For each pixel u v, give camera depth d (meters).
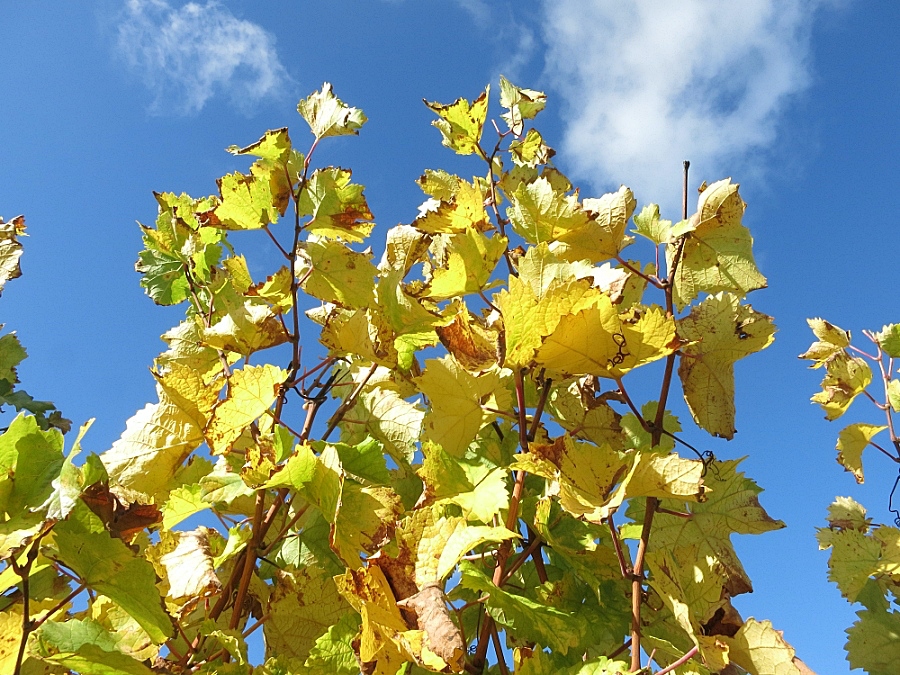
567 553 0.79
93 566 0.66
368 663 0.63
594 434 0.89
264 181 0.85
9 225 1.09
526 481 0.88
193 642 0.85
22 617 0.72
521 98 1.15
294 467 0.76
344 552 0.74
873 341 1.07
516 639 0.83
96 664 0.65
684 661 0.67
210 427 0.78
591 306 0.67
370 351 0.85
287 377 0.82
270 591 0.90
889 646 0.91
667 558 0.71
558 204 0.81
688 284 0.85
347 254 0.88
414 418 0.91
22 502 0.62
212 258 1.05
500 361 0.75
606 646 0.86
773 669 0.69
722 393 0.83
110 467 0.81
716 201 0.83
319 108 0.88
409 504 0.93
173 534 0.82
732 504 0.85
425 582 0.66
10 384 1.30
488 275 0.83
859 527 1.04
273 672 0.77
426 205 1.02
